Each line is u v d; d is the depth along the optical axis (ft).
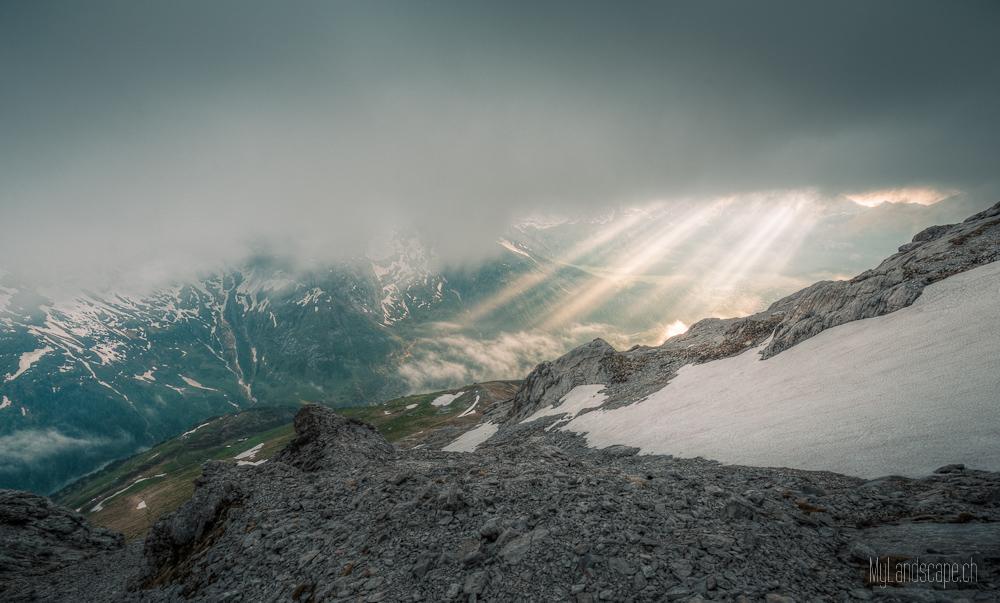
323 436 142.41
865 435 94.94
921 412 94.68
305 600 51.49
